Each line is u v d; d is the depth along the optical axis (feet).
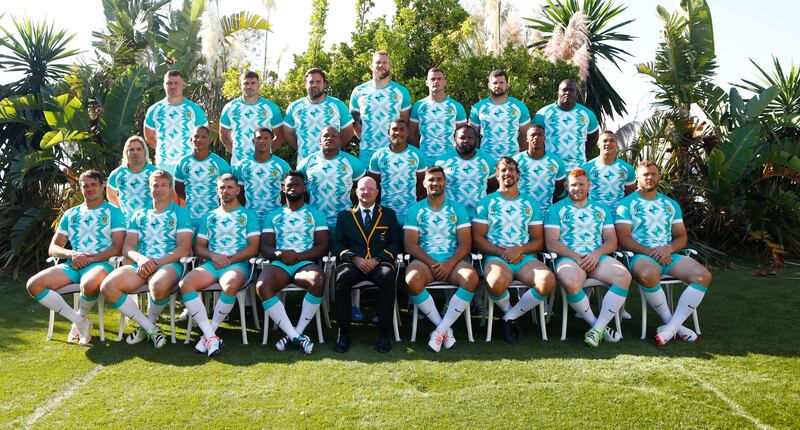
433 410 11.81
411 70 31.63
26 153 28.14
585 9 43.01
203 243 16.93
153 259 16.44
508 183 16.74
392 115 19.88
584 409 11.82
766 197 29.09
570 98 19.26
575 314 19.08
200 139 17.93
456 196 18.06
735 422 11.30
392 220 16.83
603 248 16.66
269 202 18.24
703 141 30.99
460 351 15.52
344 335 15.79
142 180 18.12
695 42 31.19
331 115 19.54
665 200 17.31
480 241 16.90
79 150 27.58
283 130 20.29
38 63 36.04
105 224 16.98
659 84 32.42
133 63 34.37
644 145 30.94
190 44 32.65
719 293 21.31
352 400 12.32
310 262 16.61
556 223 17.01
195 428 11.12
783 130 32.01
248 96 19.58
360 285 16.60
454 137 18.58
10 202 28.58
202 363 14.65
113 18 36.96
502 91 19.26
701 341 16.08
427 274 16.10
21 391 12.92
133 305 15.97
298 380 13.46
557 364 14.40
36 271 26.63
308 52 29.73
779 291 21.43
